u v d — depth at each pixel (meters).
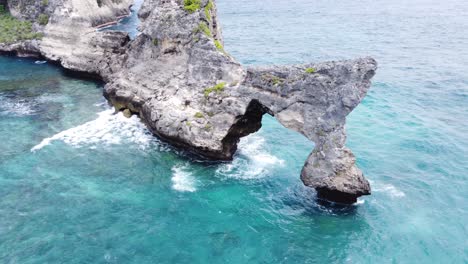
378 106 50.31
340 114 29.09
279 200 31.23
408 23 101.88
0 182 32.03
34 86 52.88
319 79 29.73
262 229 28.23
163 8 40.97
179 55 39.06
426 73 62.81
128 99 42.78
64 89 51.91
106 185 32.19
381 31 93.56
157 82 40.28
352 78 28.52
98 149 37.28
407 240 27.64
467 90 55.72
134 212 29.34
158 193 31.50
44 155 36.06
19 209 29.08
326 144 29.70
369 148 39.94
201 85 36.50
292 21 108.62
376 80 59.56
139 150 37.22
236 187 32.56
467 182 34.50
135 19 97.19
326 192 30.77
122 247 26.09
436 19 105.69
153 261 25.14
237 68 34.88
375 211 30.42
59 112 44.81
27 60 65.00
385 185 33.81
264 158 36.94
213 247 26.47
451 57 71.31
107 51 52.94
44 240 26.33
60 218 28.39
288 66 31.77
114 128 41.22
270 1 148.12
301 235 27.77
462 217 30.12
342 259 25.86
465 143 41.25
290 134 41.81
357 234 27.97
